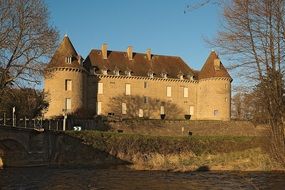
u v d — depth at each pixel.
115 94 67.12
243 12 23.94
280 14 22.91
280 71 24.56
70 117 57.94
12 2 31.80
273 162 29.62
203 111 71.31
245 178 25.44
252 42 24.17
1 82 31.94
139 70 70.06
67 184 23.88
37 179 26.48
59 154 40.50
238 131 62.00
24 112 50.28
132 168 35.56
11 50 31.94
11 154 36.38
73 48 64.00
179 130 60.44
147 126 58.88
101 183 24.38
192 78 73.19
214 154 44.22
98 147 43.19
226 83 70.75
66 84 61.59
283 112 26.52
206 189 21.34
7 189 21.75
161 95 70.44
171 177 27.69
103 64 68.06
